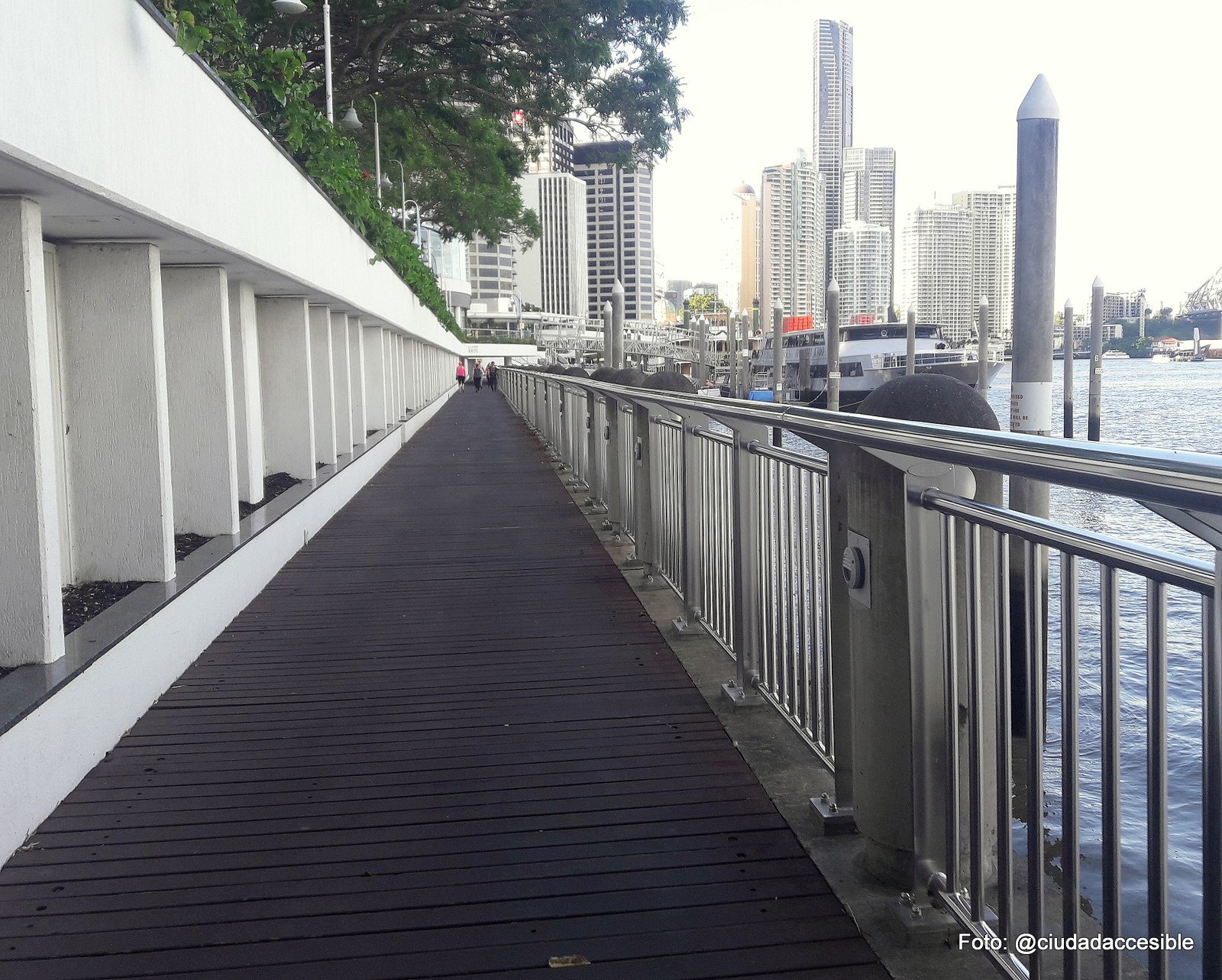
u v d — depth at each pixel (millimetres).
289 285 9688
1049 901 3256
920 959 2635
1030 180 7535
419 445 21078
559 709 4727
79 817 3662
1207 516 1397
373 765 4109
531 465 16516
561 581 7578
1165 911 1728
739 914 2895
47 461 4133
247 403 8844
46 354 4227
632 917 2893
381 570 8156
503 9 21594
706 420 5875
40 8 3746
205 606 5957
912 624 2670
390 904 3006
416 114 27375
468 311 131625
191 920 2939
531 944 2777
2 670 3984
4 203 4109
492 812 3625
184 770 4098
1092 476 1518
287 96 9977
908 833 2783
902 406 2812
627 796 3729
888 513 2707
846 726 3344
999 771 2295
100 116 4379
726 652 4980
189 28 5547
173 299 7254
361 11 20938
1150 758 1710
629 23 22641
